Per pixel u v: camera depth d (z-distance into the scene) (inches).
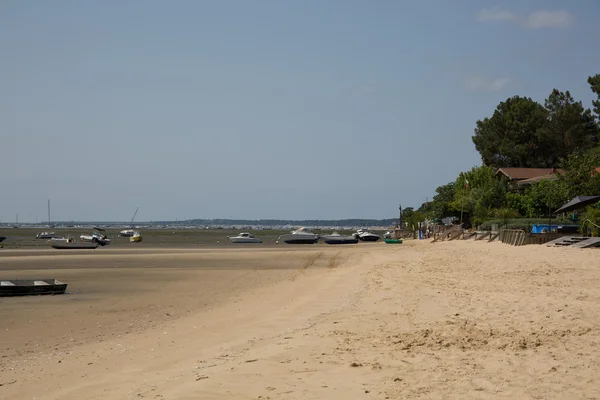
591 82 3272.6
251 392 373.1
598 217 1502.2
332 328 604.4
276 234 7116.1
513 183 3090.6
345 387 380.2
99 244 3501.5
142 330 720.3
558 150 3408.0
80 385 442.0
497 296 728.3
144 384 424.2
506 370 403.5
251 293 1083.9
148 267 1750.7
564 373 386.3
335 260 2006.6
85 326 757.9
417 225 4429.1
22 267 1742.1
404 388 373.4
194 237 5418.3
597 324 520.1
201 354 538.3
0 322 791.1
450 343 494.0
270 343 550.9
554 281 823.7
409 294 829.8
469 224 3240.7
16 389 444.5
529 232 1875.0
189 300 1005.8
